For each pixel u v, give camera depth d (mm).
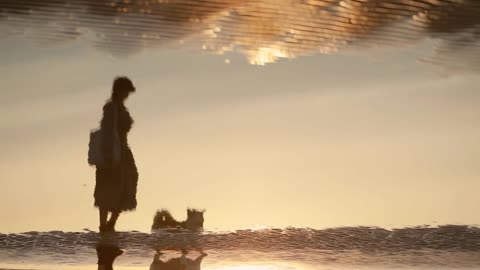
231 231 12203
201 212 12609
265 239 11508
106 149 13328
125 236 11984
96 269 9688
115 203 13109
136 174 13609
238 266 9758
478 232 11875
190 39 20281
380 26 20312
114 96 13672
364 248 10875
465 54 20016
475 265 9805
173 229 12438
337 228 12219
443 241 11320
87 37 20000
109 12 20609
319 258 10242
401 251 10672
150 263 10000
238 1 20719
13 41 20141
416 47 19984
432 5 20500
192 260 10188
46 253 10648
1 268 9664
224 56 20047
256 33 20391
